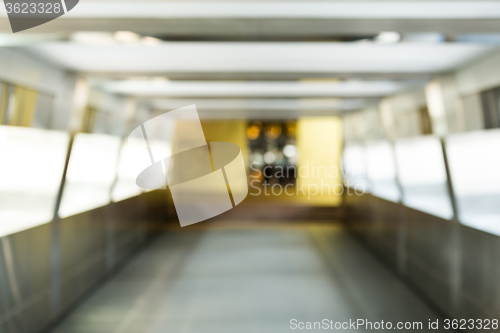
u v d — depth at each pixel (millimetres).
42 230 5418
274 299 6617
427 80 6535
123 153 9500
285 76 6695
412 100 7812
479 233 4914
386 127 9102
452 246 5668
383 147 9617
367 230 10766
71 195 6707
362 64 6168
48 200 5930
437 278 6184
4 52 4711
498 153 5391
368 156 10883
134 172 10398
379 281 7652
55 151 6145
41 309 5305
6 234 4652
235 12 4156
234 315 5941
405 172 8289
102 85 7633
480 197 5527
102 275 7676
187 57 5793
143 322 5691
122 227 9055
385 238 9078
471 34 4184
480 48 5098
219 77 6707
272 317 5855
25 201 5305
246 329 5445
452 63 5859
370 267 8609
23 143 5266
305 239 11445
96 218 7402
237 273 8109
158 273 8156
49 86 5938
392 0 3795
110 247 8188
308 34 4281
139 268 8547
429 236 6516
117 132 9094
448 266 5793
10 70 4941
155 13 4156
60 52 5434
